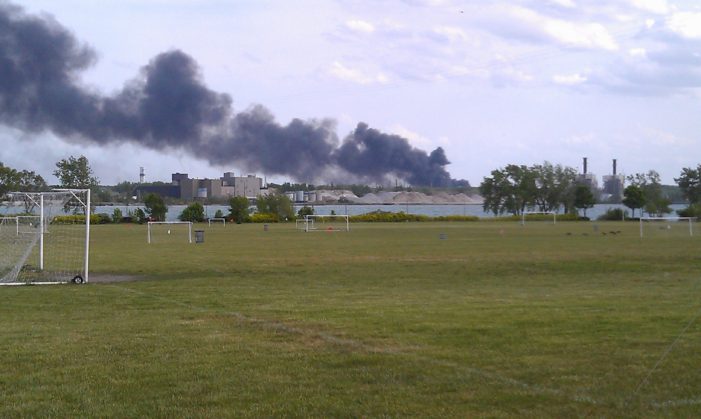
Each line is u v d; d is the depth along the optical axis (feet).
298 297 56.95
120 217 279.08
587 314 44.91
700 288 62.08
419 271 82.53
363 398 26.00
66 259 101.65
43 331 40.06
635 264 90.68
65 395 26.58
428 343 35.78
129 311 49.24
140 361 31.99
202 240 146.61
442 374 29.40
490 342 35.86
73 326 41.98
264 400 25.84
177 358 32.55
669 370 29.73
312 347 34.99
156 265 92.27
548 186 392.27
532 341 36.04
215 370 30.22
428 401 25.63
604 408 24.84
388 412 24.38
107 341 36.70
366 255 108.37
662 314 44.65
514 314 45.19
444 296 56.95
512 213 398.42
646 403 25.35
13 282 71.56
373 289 63.62
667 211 338.75
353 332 38.96
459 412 24.38
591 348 34.19
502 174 395.75
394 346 35.09
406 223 292.20
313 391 26.96
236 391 27.02
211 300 55.36
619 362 31.27
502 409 24.71
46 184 257.75
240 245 136.67
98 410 24.79
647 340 36.04
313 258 102.83
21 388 27.61
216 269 86.38
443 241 148.15
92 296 59.41
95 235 179.83
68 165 266.77
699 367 30.25
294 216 310.04
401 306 50.01
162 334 38.81
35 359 32.48
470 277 75.46
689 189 344.69
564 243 138.82
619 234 177.88
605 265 89.40
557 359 31.94
